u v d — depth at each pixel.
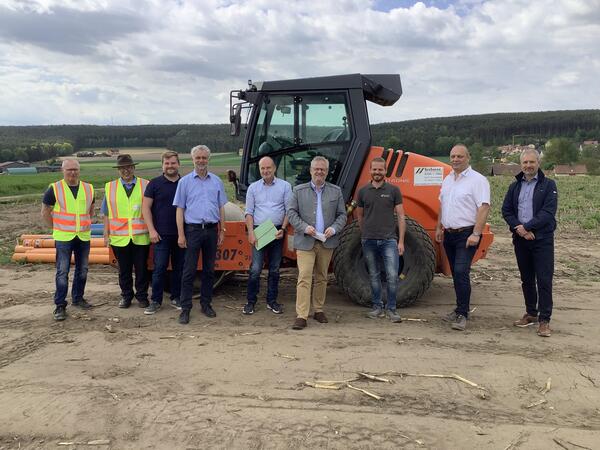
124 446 3.37
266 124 6.93
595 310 6.56
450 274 6.86
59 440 3.45
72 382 4.29
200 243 5.96
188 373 4.46
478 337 5.45
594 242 12.28
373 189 5.94
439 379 4.34
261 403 3.89
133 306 6.62
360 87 6.67
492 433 3.51
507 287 7.82
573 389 4.18
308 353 4.92
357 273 6.57
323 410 3.78
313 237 5.75
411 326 5.84
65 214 6.05
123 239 6.29
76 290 6.47
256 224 6.13
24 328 5.75
